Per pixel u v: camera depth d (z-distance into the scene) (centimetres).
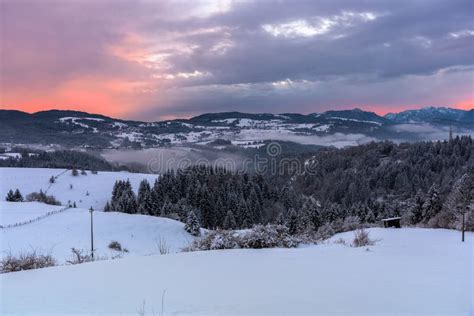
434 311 398
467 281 537
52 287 532
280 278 570
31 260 803
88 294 491
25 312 421
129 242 4159
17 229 4341
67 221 4934
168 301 451
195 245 1058
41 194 8862
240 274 603
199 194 8156
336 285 518
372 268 640
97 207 10262
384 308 409
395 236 1437
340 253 822
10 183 11450
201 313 402
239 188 8938
